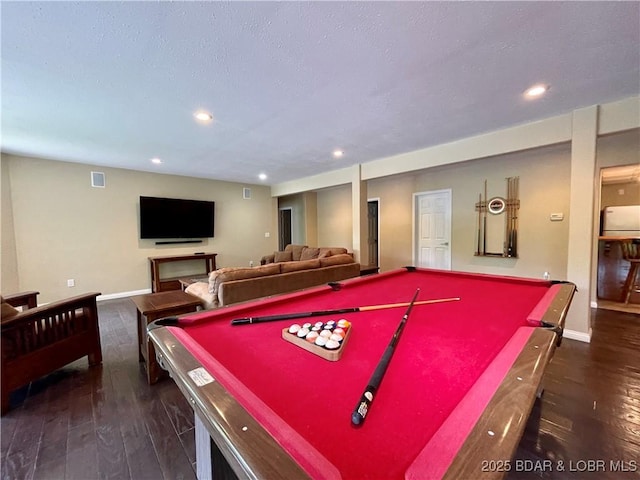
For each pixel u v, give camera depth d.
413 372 0.94
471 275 2.56
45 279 4.38
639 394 1.96
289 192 6.60
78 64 1.87
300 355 1.09
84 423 1.78
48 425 1.76
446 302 1.79
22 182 4.16
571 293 1.78
